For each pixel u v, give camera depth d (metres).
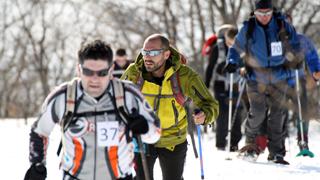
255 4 16.66
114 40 52.44
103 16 49.09
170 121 10.52
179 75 10.45
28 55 61.72
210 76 21.33
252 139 17.72
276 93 16.95
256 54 16.81
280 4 35.69
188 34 45.09
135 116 8.13
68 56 63.72
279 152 17.22
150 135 8.51
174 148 10.69
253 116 17.31
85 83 7.93
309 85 19.25
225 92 21.06
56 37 62.78
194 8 44.53
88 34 57.97
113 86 8.09
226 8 40.91
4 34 62.00
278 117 17.06
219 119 20.98
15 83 59.81
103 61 7.85
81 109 8.01
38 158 8.21
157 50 10.30
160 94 10.48
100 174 8.16
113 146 8.10
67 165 8.21
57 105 8.03
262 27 16.75
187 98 10.66
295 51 16.78
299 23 36.38
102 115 8.04
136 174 10.61
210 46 21.94
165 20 45.44
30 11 62.16
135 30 46.53
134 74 10.59
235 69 17.28
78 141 8.06
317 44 35.97
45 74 59.59
